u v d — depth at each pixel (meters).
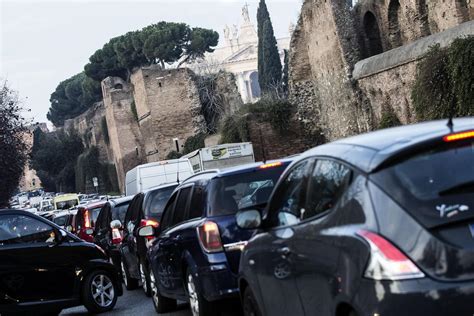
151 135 82.19
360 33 48.00
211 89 81.81
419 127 5.68
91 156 112.00
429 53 30.48
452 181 4.84
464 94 28.58
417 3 40.97
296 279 6.05
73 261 13.48
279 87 96.06
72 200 72.06
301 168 6.54
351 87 46.50
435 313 4.48
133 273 17.25
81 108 151.00
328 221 5.51
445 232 4.65
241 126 57.69
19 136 43.53
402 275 4.59
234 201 9.65
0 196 41.75
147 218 15.16
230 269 9.33
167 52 104.00
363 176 5.16
